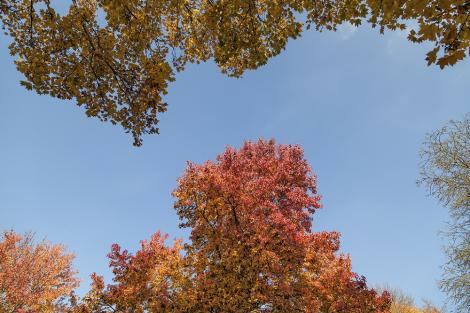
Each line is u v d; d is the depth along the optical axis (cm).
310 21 623
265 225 1159
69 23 622
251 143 1823
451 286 1339
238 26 674
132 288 1102
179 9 703
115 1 604
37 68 618
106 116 678
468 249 1348
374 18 441
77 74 638
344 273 1161
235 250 1109
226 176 1258
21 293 2005
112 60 641
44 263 2239
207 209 1215
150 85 652
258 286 1045
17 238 2184
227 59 705
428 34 355
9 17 617
